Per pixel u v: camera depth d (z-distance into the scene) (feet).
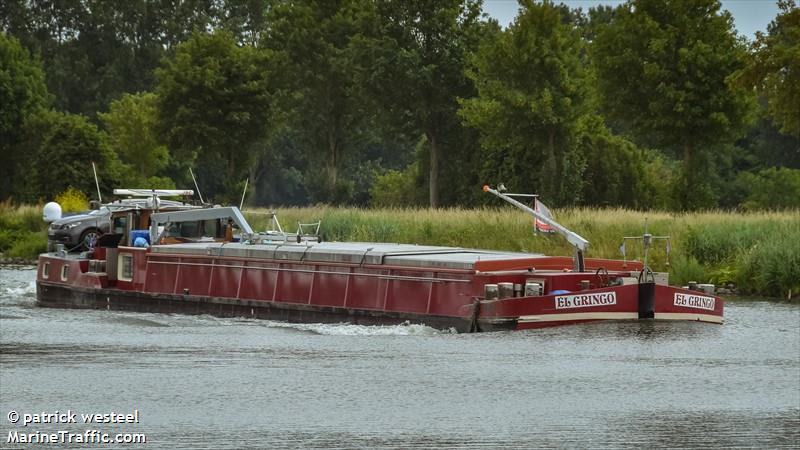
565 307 278.87
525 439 190.29
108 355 261.24
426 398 216.33
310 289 316.81
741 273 425.69
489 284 285.23
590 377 234.79
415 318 296.51
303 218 563.07
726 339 281.95
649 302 283.59
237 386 226.99
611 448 185.47
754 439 191.31
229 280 334.44
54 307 376.07
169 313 347.77
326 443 187.52
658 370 242.58
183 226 370.53
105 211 540.52
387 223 533.55
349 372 239.91
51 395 220.02
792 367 247.29
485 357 254.68
